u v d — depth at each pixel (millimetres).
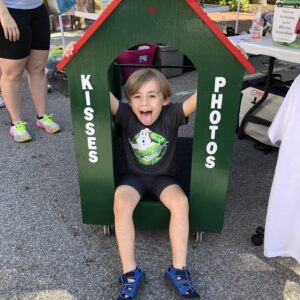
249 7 8445
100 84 1493
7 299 1541
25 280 1633
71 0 2920
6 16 2326
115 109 1703
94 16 3557
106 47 1421
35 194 2242
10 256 1764
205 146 1575
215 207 1718
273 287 1602
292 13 1963
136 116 1705
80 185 1724
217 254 1776
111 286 1602
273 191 1525
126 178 1754
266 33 2523
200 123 1531
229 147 1566
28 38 2529
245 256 1768
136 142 1721
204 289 1585
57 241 1858
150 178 1757
